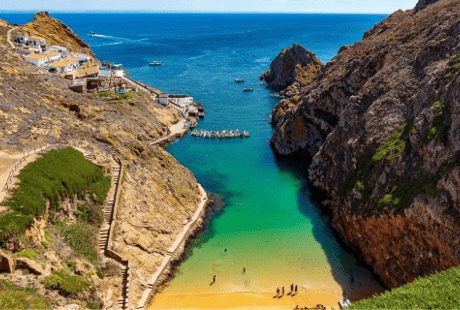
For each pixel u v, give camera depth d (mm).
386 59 69312
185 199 57906
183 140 90250
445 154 40375
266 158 81062
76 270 34938
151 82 154500
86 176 45250
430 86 49625
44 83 68625
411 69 59688
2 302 26125
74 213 41312
